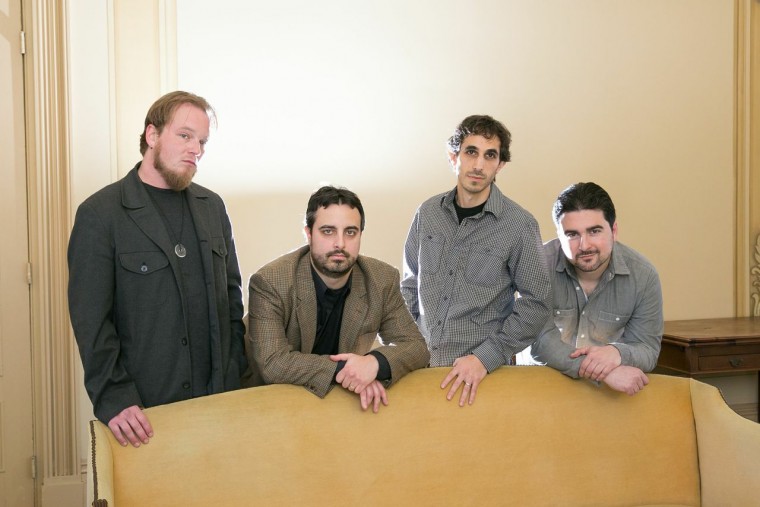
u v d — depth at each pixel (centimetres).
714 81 443
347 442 232
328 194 225
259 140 379
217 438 220
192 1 369
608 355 251
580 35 420
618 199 430
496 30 407
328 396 233
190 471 217
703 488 255
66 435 354
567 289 273
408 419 239
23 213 350
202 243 223
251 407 225
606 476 253
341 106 388
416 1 396
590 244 252
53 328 352
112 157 357
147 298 214
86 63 354
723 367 388
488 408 247
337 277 229
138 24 363
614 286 267
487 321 269
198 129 218
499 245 262
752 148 452
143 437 212
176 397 220
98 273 209
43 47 348
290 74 382
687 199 441
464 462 242
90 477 199
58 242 352
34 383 353
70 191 352
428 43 398
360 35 390
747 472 239
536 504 247
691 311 446
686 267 444
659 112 434
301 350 235
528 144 414
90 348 206
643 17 429
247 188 378
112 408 209
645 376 250
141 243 214
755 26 450
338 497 230
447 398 244
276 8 379
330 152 388
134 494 211
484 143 262
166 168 216
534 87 413
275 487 224
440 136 401
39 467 354
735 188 450
